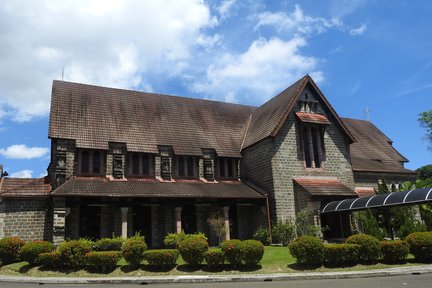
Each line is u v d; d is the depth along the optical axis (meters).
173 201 29.17
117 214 28.75
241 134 37.66
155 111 35.50
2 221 25.69
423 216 29.62
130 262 20.77
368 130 47.34
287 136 33.22
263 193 31.64
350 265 20.95
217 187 31.83
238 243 20.66
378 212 28.59
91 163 29.45
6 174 30.97
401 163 44.16
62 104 31.28
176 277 18.48
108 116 32.47
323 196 30.66
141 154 31.48
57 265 20.97
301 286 15.89
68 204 26.17
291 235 29.50
